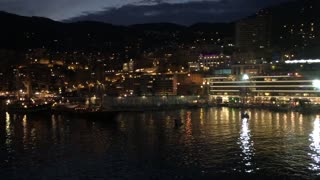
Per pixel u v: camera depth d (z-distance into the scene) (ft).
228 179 250.16
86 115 654.53
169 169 274.77
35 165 294.46
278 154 321.11
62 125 564.71
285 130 469.57
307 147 351.05
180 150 342.23
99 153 334.65
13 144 390.63
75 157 319.88
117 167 282.97
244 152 330.13
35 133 476.13
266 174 260.42
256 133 444.96
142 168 279.08
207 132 459.73
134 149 350.43
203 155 319.47
